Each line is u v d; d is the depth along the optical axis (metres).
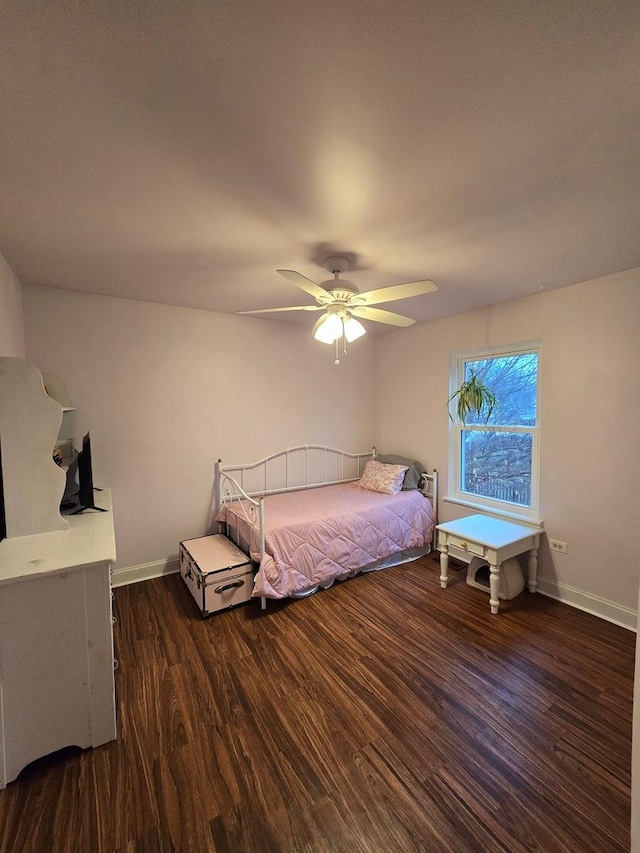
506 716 1.70
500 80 0.95
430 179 1.37
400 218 1.65
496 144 1.18
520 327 2.92
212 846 1.19
